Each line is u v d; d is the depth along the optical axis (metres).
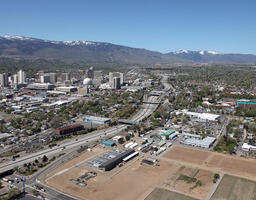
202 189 161.62
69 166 194.25
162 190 160.12
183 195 154.50
